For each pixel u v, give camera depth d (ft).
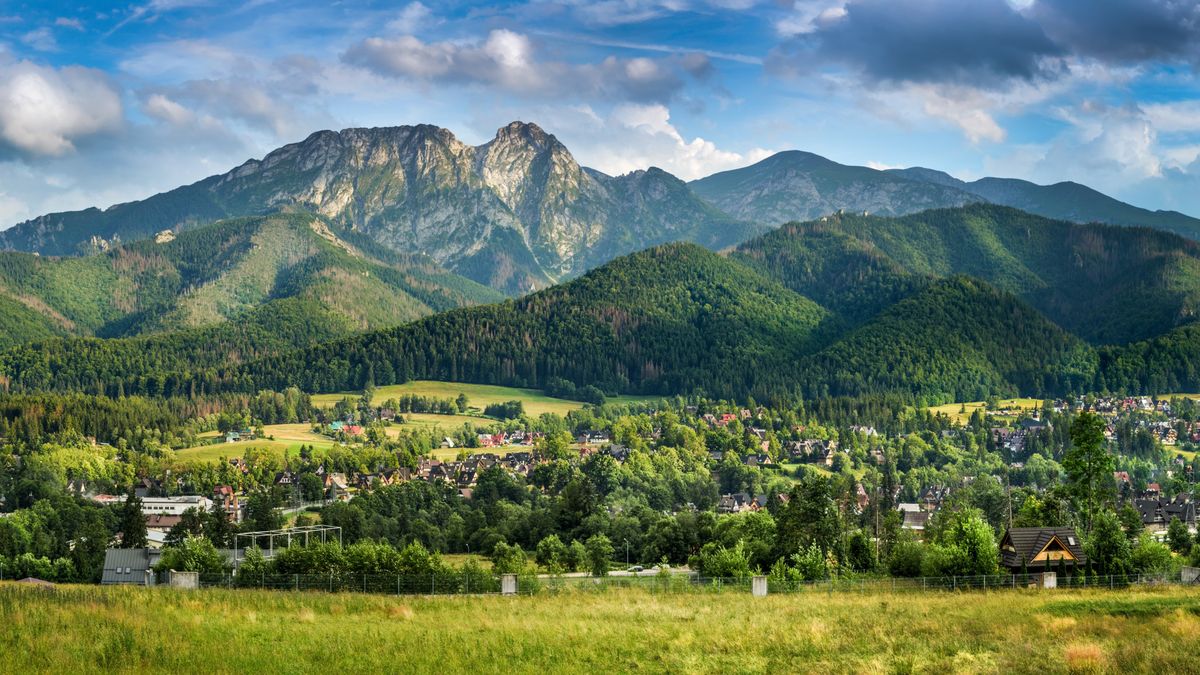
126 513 599.57
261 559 346.74
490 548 616.80
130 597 225.56
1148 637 178.91
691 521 572.92
